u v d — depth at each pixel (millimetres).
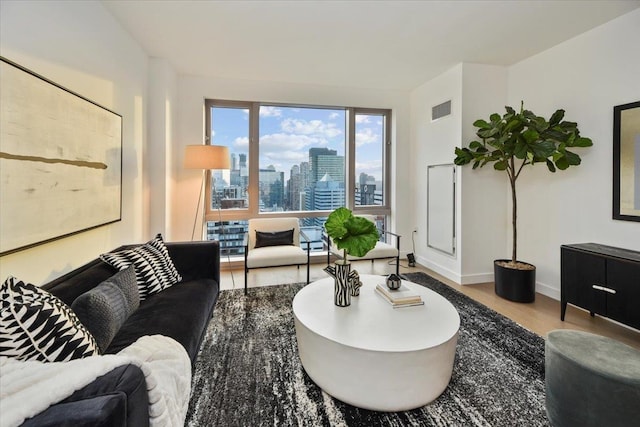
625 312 2180
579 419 1341
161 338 1396
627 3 2344
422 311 1858
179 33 2812
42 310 991
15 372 790
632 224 2443
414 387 1498
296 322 1854
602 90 2646
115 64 2537
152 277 2066
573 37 2883
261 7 2412
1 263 1379
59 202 1719
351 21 2629
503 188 3660
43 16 1655
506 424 1456
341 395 1574
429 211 4215
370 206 4770
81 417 683
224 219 4234
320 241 4582
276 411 1533
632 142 2424
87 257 2111
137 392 853
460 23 2656
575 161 2707
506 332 2371
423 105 4320
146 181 3283
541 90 3205
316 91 4320
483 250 3637
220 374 1833
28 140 1479
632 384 1220
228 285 3516
